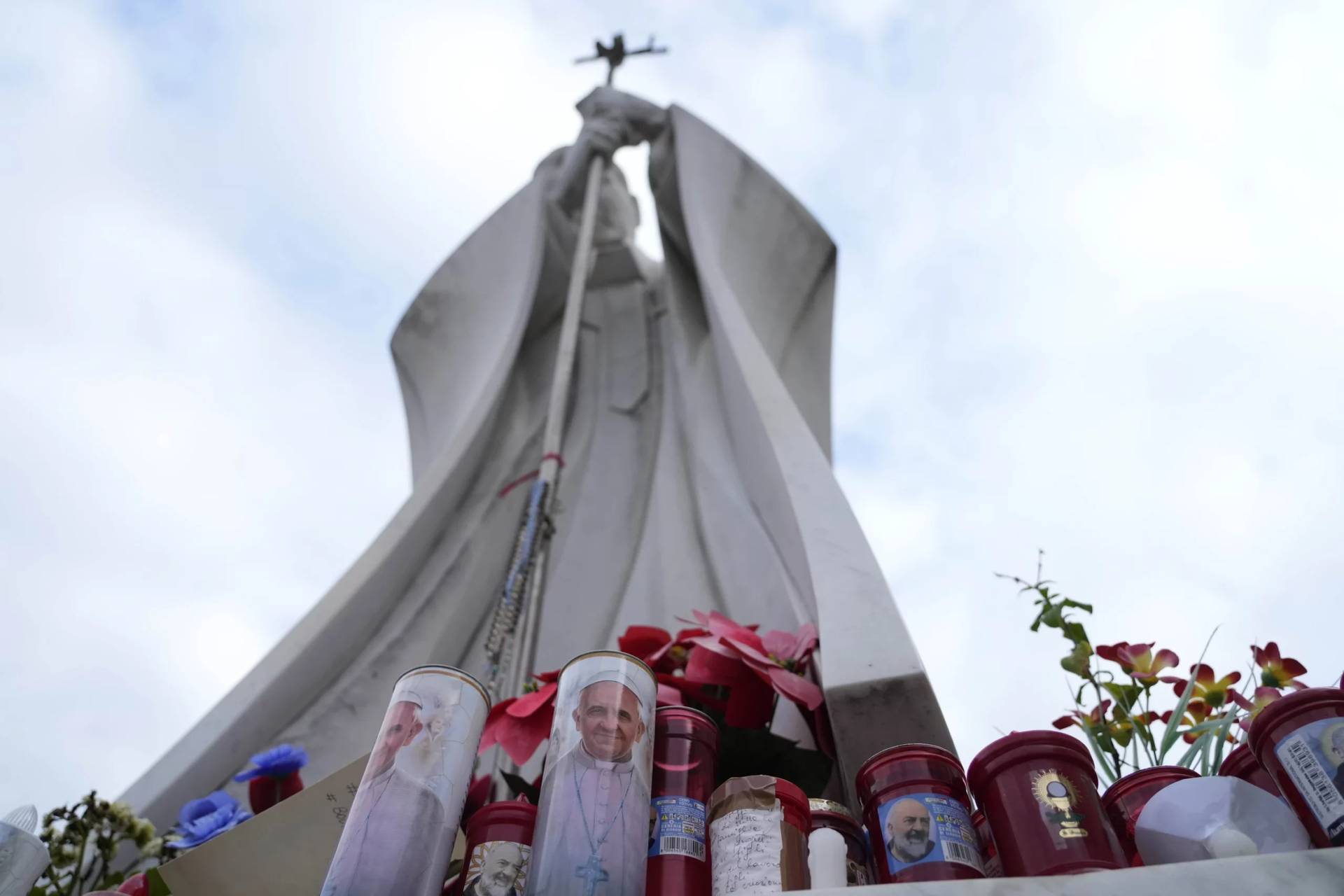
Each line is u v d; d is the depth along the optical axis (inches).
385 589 172.1
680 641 88.9
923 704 77.4
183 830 80.3
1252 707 70.6
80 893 77.5
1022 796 51.0
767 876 49.1
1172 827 48.9
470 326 237.9
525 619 103.1
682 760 56.9
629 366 230.5
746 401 163.8
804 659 92.5
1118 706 78.0
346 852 49.8
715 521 169.0
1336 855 39.6
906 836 51.4
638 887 48.3
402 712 56.6
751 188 236.2
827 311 235.1
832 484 127.6
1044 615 81.3
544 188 244.4
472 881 55.4
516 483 154.6
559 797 50.8
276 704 150.2
